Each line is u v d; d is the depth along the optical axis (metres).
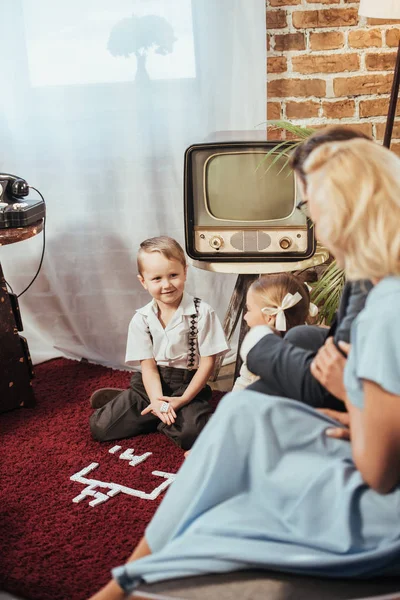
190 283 2.74
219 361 2.55
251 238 2.24
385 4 2.17
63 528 1.75
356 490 1.09
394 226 1.06
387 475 1.06
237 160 2.18
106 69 2.55
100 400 2.39
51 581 1.55
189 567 1.06
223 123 2.56
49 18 2.53
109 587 1.14
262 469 1.14
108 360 2.79
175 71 2.53
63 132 2.63
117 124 2.60
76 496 1.90
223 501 1.16
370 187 1.07
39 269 2.67
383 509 1.08
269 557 1.05
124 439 2.20
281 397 1.29
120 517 1.79
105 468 2.04
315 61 2.58
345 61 2.58
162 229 2.70
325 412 1.25
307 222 2.20
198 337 2.17
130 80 2.55
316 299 2.25
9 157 2.69
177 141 2.60
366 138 1.25
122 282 2.76
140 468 2.03
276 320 1.84
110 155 2.63
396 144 2.65
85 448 2.15
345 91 2.61
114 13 2.49
